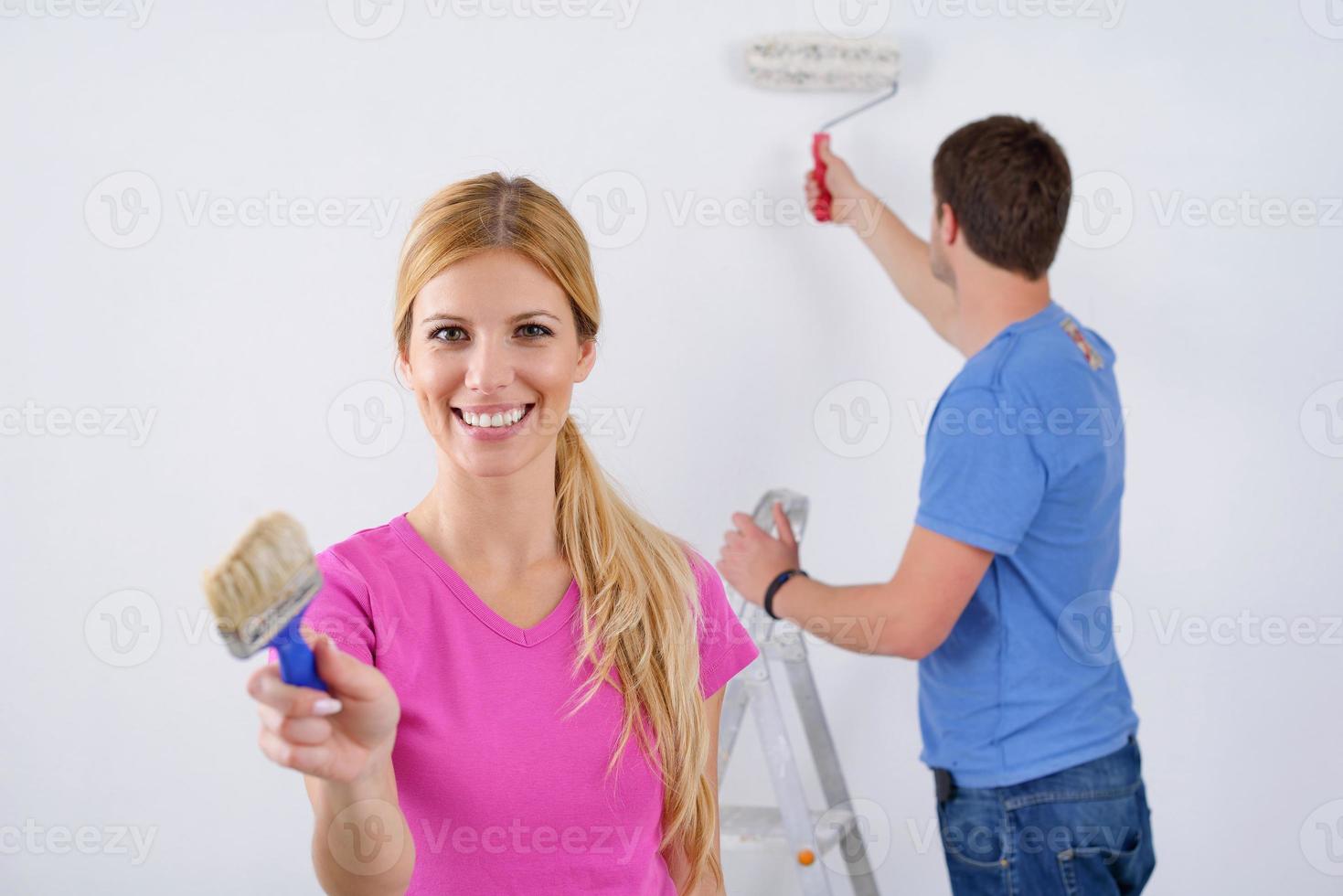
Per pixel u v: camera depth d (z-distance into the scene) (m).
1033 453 1.58
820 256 2.03
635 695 1.08
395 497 2.04
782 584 1.72
